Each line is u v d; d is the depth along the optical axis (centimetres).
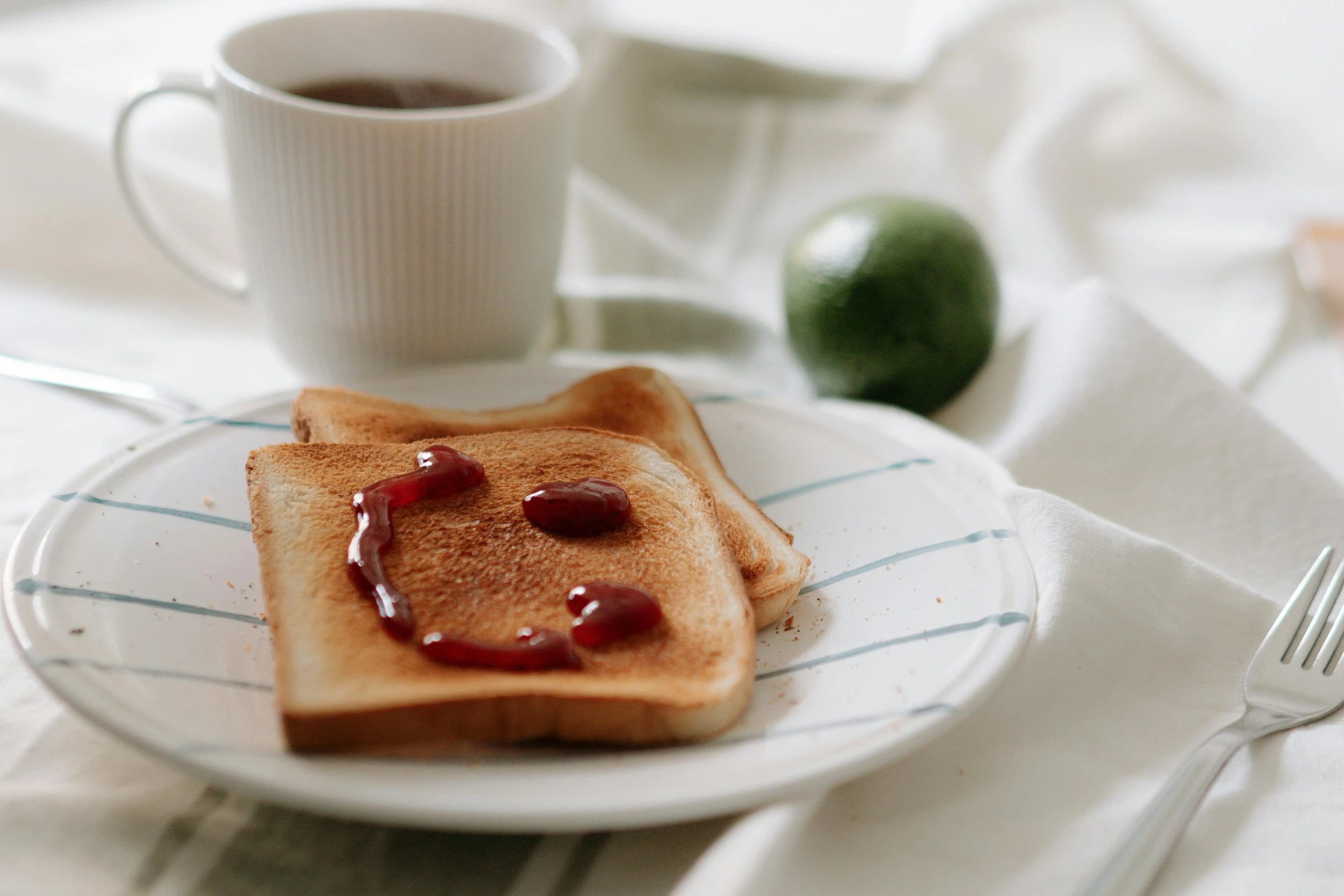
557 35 68
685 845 53
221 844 52
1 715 55
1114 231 80
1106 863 52
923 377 68
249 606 57
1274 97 92
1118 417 65
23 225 74
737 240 83
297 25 67
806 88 87
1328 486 64
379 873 52
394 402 63
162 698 53
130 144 75
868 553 59
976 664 54
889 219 68
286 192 64
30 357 69
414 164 63
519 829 50
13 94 75
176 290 74
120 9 94
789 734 53
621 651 55
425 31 69
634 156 86
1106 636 58
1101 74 87
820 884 52
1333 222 80
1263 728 56
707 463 62
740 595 56
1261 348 73
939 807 54
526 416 63
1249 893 52
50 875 51
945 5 94
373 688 53
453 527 57
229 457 60
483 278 66
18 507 61
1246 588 59
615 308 75
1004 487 62
